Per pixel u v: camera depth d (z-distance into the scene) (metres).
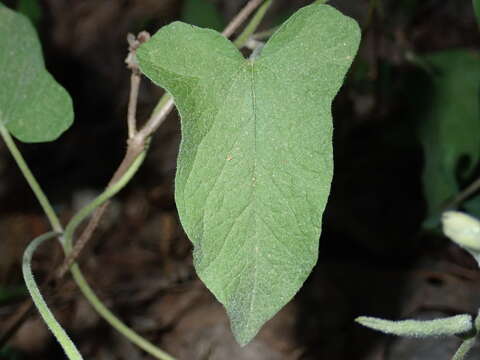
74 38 0.71
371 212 0.52
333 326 0.45
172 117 0.66
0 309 0.47
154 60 0.19
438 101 0.42
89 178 0.63
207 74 0.19
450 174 0.41
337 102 0.54
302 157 0.19
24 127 0.27
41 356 0.46
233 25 0.26
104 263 0.55
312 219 0.19
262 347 0.44
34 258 0.56
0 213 0.60
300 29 0.19
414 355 0.40
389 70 0.51
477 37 0.65
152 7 0.71
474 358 0.37
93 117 0.67
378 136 0.54
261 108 0.19
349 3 0.63
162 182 0.62
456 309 0.44
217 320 0.47
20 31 0.27
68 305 0.49
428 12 0.66
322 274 0.48
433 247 0.50
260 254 0.19
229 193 0.19
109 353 0.47
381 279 0.47
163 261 0.55
